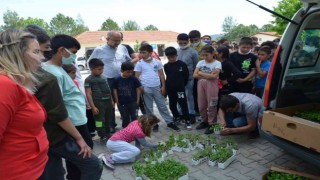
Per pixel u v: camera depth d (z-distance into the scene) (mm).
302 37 3566
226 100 4289
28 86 1758
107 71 5586
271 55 5566
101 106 4871
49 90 2209
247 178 3549
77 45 2943
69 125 2424
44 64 2727
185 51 5875
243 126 4578
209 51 5023
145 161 4008
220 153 3959
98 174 2750
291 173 3242
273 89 3568
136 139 4254
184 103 5520
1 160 1674
